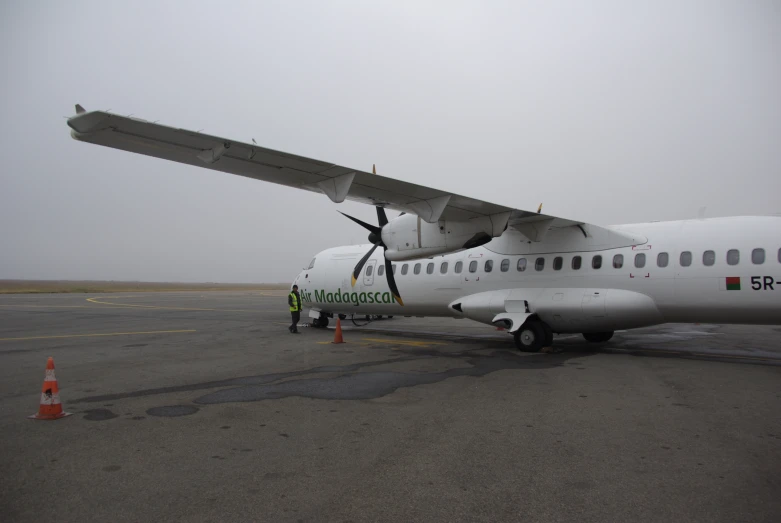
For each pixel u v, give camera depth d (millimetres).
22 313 24969
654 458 4559
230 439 5254
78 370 9312
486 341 13492
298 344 12930
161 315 23656
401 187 9211
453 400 6820
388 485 4051
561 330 11438
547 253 11727
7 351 11836
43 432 5527
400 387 7664
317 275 16734
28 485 4105
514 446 4941
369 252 15555
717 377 8211
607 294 10617
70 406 6676
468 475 4230
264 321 20297
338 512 3592
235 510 3633
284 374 8797
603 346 12250
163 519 3506
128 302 36625
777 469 4270
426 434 5355
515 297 11711
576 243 11391
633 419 5820
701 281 9836
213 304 33875
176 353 11398
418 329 17094
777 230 9453
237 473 4332
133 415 6191
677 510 3539
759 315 9492
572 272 11273
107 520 3500
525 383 7863
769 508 3555
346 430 5527
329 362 10039
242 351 11648
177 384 8023
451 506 3664
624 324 10719
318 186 9398
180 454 4816
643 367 9211
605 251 10992
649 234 10703
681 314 10289
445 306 13547
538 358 10383
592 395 7020
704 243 10008
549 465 4430
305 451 4875
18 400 7051
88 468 4469
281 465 4512
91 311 26469
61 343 13305
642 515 3479
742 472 4207
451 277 13234
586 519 3434
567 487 3959
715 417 5863
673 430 5379
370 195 9875
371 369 9211
